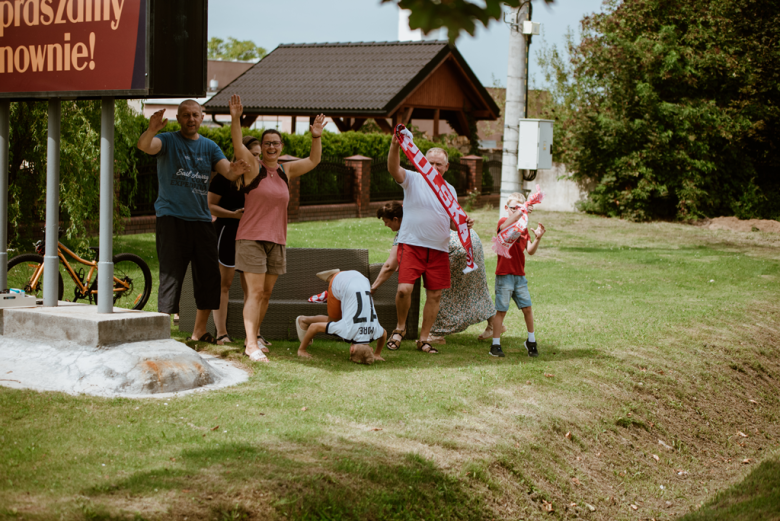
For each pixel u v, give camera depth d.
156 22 5.38
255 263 6.30
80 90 5.68
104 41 5.55
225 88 30.20
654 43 21.55
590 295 10.73
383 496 4.15
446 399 5.64
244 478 3.95
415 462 4.50
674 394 7.03
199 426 4.67
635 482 5.57
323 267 7.62
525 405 5.81
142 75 5.41
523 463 5.01
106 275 5.68
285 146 20.81
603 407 6.25
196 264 6.46
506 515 4.56
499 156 28.75
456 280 7.52
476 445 4.96
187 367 5.48
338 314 6.57
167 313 6.14
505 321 8.84
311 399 5.37
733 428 7.02
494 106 31.94
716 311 9.91
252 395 5.35
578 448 5.59
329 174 20.67
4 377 5.25
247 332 6.36
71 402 4.84
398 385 5.88
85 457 4.06
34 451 4.09
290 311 7.23
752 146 24.19
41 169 11.49
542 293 10.75
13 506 3.47
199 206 6.36
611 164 22.33
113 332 5.44
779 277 13.05
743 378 8.02
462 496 4.46
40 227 12.59
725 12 22.19
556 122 25.62
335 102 27.48
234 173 6.05
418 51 29.88
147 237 14.67
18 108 11.16
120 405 4.88
